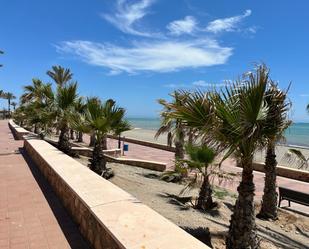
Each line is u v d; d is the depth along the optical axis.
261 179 14.09
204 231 4.81
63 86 12.64
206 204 7.87
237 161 4.32
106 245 3.11
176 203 7.92
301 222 8.09
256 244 4.18
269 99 3.97
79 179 5.02
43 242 3.77
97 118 8.42
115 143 28.92
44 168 7.57
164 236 2.79
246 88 3.71
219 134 3.87
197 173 8.12
